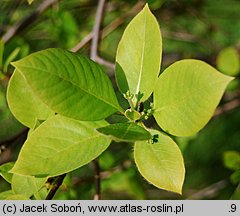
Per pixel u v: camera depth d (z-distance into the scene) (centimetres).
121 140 31
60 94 32
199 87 32
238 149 97
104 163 66
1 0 73
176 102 33
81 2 80
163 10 81
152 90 34
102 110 33
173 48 87
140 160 32
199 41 84
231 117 99
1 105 70
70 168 33
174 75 33
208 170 95
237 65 66
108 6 74
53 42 79
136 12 70
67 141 34
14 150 61
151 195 78
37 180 35
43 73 32
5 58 55
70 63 33
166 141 33
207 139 96
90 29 78
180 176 32
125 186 66
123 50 35
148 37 34
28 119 36
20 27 61
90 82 33
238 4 89
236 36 90
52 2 63
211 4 88
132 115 33
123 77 34
